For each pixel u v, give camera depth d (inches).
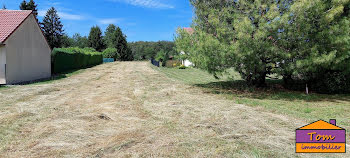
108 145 143.6
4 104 263.7
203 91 384.8
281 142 148.9
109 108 245.4
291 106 268.1
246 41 297.7
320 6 281.9
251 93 371.2
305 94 364.8
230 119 201.8
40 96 318.7
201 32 351.9
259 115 216.5
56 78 589.6
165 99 304.0
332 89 362.9
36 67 577.6
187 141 149.7
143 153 132.0
